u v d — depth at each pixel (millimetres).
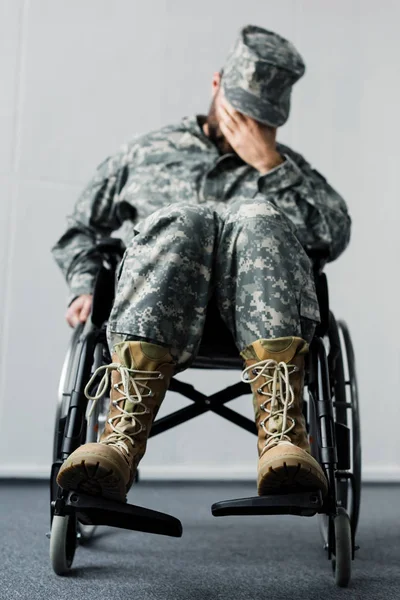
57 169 2537
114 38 2635
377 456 2629
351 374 1318
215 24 2727
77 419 1037
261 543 1464
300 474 875
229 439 2561
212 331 1173
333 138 2752
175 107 2656
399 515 1885
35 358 2432
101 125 2592
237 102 1448
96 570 1158
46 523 1619
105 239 1223
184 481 2531
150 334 979
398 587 1078
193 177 1440
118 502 887
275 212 1054
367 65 2820
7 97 2525
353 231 2713
